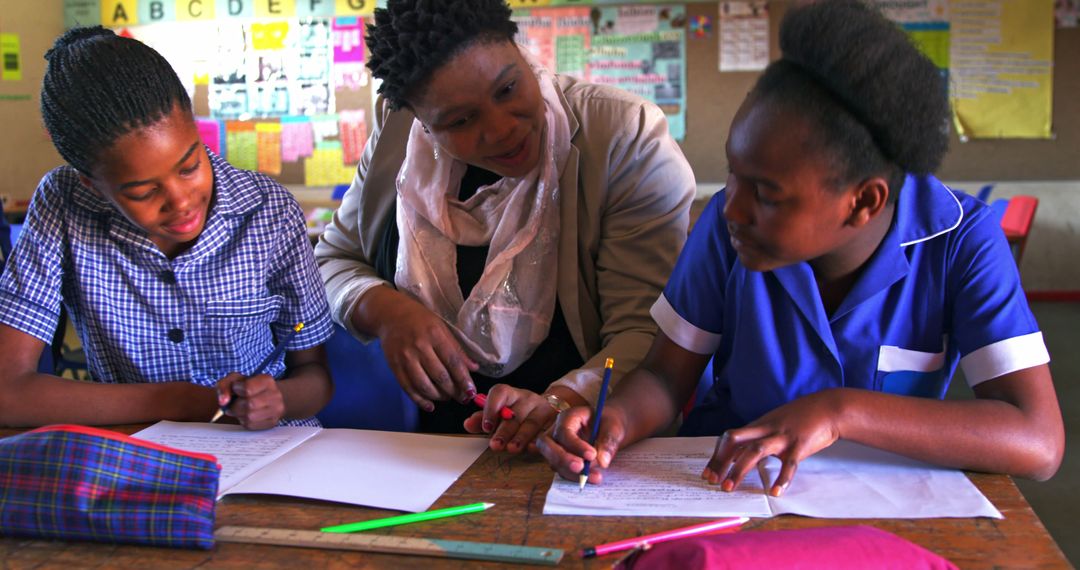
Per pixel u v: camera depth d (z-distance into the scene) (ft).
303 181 19.58
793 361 3.43
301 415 4.24
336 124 19.33
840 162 2.58
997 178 18.89
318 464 3.17
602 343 4.65
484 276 4.48
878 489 2.78
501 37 3.80
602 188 4.49
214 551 2.53
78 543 2.60
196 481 2.60
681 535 2.49
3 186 17.56
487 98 3.81
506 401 3.44
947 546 2.39
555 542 2.51
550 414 3.43
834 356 3.35
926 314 3.28
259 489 2.92
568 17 18.93
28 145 17.92
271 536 2.58
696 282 3.64
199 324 4.09
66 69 3.19
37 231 3.89
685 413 4.33
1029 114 18.60
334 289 4.89
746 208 2.73
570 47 19.01
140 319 4.04
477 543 2.48
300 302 4.33
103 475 2.60
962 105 18.65
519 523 2.65
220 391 3.60
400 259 4.70
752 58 18.65
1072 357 14.20
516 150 4.11
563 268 4.55
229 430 3.63
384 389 4.84
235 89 19.47
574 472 2.92
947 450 2.86
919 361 3.33
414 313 4.30
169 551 2.54
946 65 18.49
